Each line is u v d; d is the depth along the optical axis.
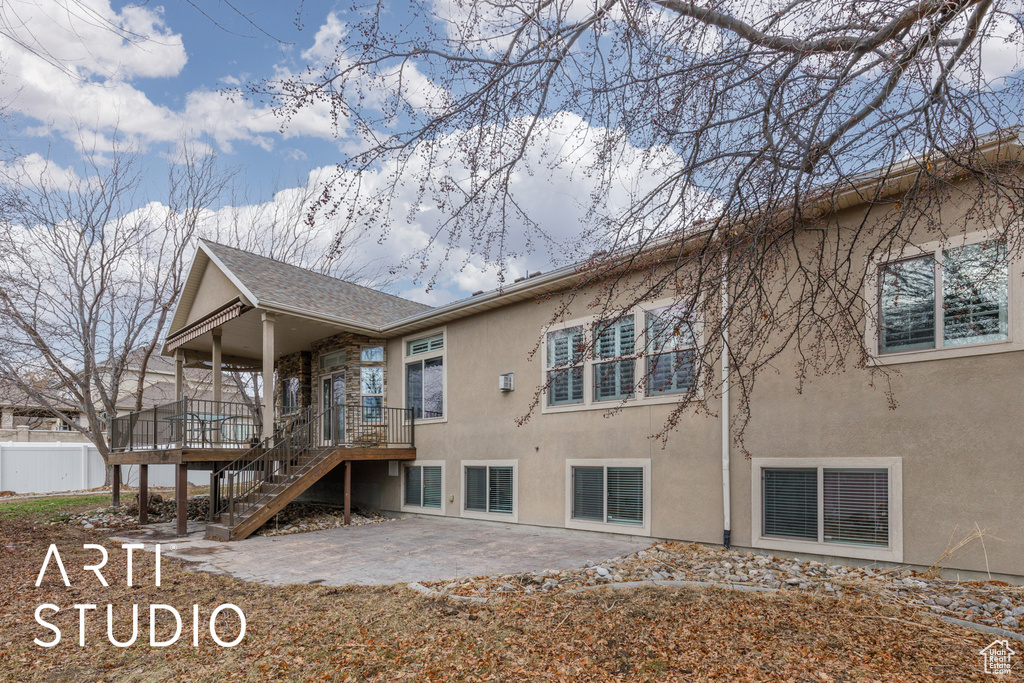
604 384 10.92
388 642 5.50
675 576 7.66
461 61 4.50
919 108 4.08
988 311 6.98
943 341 7.27
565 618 6.01
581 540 10.52
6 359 22.17
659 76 4.50
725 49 4.44
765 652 5.07
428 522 13.60
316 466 12.93
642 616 6.02
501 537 11.14
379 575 8.20
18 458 23.36
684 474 9.66
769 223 4.57
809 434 8.29
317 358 17.62
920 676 4.54
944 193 5.39
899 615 5.90
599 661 5.00
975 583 6.75
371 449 14.13
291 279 16.12
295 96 4.21
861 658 4.89
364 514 15.53
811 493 8.32
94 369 24.88
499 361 12.97
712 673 4.69
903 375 7.53
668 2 4.38
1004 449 6.77
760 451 8.76
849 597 6.52
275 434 13.65
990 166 4.43
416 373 15.38
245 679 4.79
